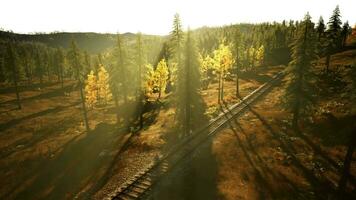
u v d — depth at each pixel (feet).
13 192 94.43
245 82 228.63
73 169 105.29
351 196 72.02
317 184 77.92
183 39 117.50
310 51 111.96
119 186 81.87
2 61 335.47
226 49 171.94
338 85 164.25
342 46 309.83
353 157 90.12
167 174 83.97
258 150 99.14
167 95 212.64
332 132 107.45
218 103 162.50
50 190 92.32
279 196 73.05
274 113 135.95
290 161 90.79
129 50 149.07
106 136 138.10
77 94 290.56
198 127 124.06
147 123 147.33
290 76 116.47
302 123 119.85
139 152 104.68
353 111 80.79
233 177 82.33
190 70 115.44
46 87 334.44
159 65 196.34
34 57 392.88
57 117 196.13
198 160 92.38
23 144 142.61
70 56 145.38
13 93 289.53
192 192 75.25
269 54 411.95
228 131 116.98
